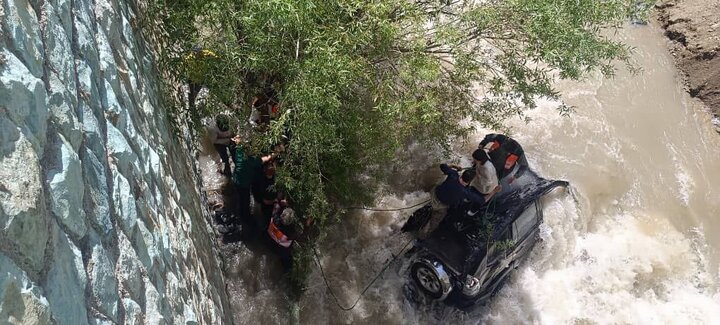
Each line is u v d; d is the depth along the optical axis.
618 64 9.56
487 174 6.24
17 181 1.97
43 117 2.27
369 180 7.12
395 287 6.98
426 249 6.38
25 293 1.90
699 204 8.52
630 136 8.94
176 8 4.84
